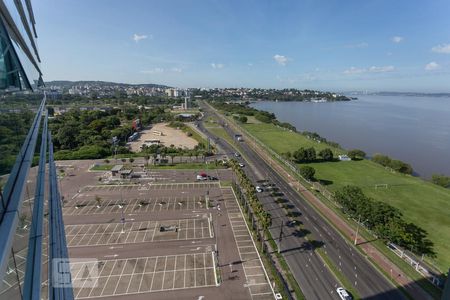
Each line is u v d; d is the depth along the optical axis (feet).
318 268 149.59
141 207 217.56
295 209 220.02
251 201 195.31
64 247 55.62
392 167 330.54
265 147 430.20
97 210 211.41
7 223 25.58
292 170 320.70
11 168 31.83
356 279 141.79
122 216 201.57
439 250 168.45
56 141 399.03
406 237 159.22
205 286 133.90
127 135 481.87
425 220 207.00
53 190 75.61
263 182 281.13
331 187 270.67
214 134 540.52
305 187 267.39
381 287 136.36
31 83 60.85
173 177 291.99
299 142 475.31
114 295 127.44
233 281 137.49
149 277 139.23
